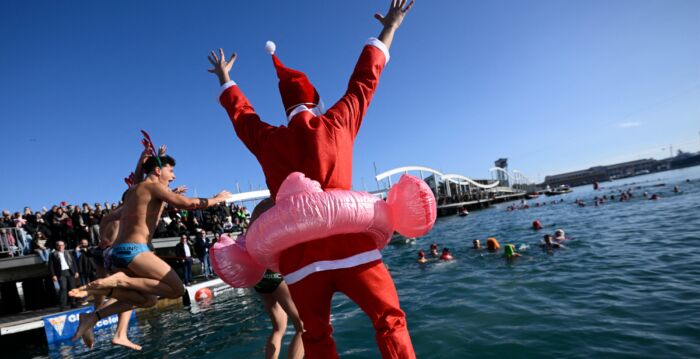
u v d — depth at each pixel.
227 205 21.86
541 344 5.45
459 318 7.11
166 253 17.67
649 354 4.83
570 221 24.08
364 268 1.77
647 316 6.22
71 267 12.41
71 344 9.84
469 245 18.59
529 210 42.44
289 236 1.70
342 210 1.68
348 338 6.70
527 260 12.70
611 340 5.37
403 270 14.05
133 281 3.05
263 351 6.79
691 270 9.06
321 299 1.79
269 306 3.61
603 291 8.00
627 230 17.16
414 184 2.09
